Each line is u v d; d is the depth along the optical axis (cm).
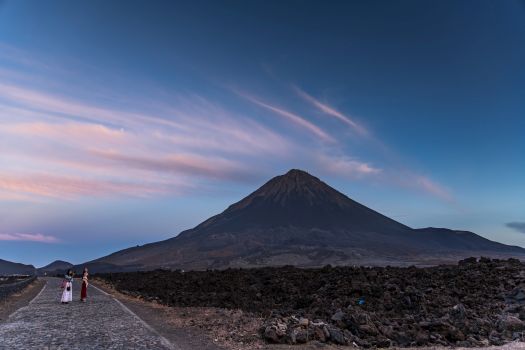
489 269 3681
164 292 4500
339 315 2136
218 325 2269
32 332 2041
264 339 1862
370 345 1803
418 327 2047
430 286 3212
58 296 4378
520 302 2669
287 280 4094
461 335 1966
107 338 1881
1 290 4100
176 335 2056
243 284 4362
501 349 1670
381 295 2998
